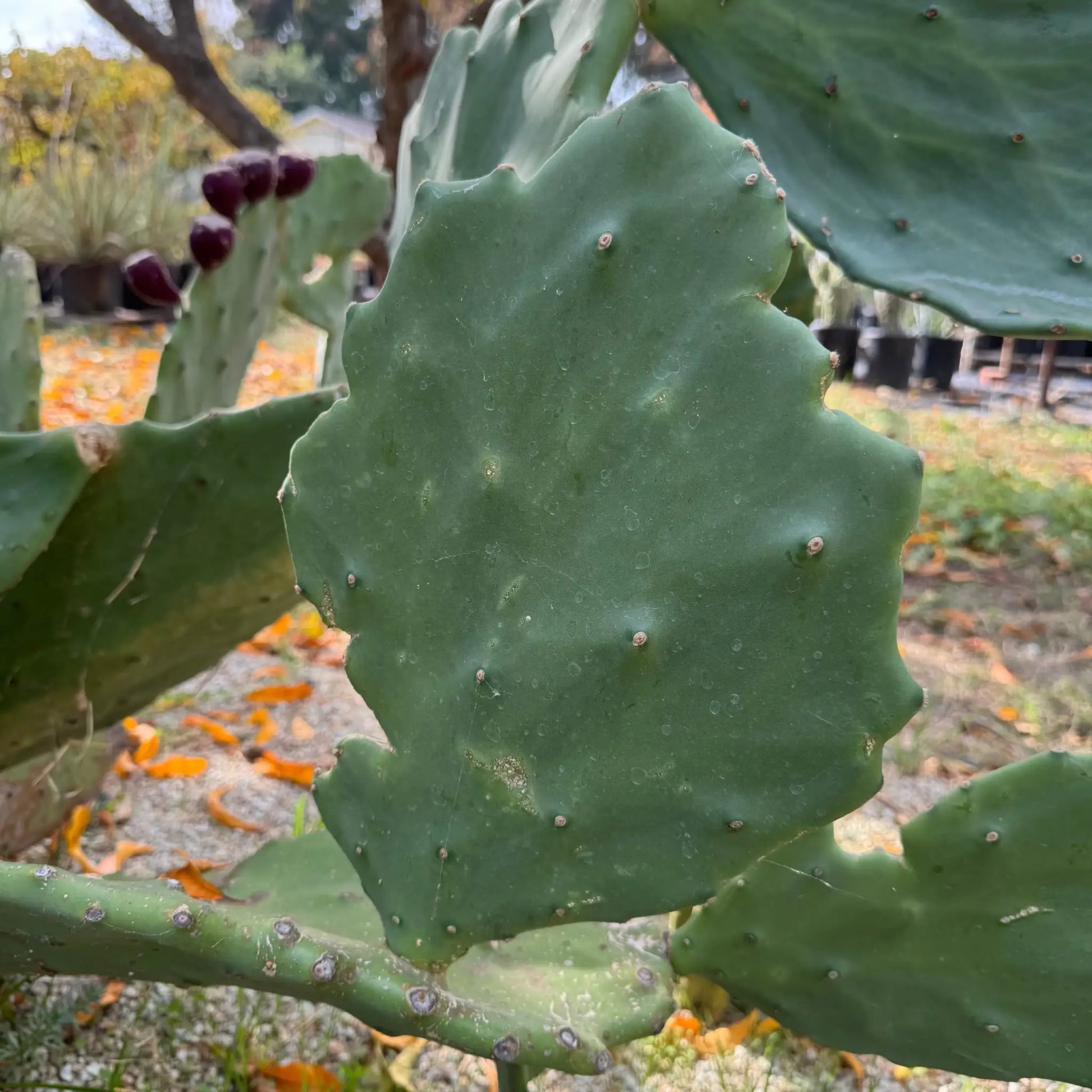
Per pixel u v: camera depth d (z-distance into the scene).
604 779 0.38
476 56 0.64
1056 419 3.06
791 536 0.33
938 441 2.56
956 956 0.48
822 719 0.34
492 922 0.41
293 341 3.58
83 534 0.57
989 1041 0.49
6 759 0.66
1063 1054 0.48
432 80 0.73
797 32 0.60
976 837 0.45
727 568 0.34
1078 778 0.43
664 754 0.37
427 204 0.39
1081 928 0.46
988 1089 0.67
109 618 0.61
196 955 0.38
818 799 0.35
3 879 0.37
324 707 1.10
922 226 0.61
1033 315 0.56
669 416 0.35
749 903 0.50
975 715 1.16
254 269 0.79
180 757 0.95
